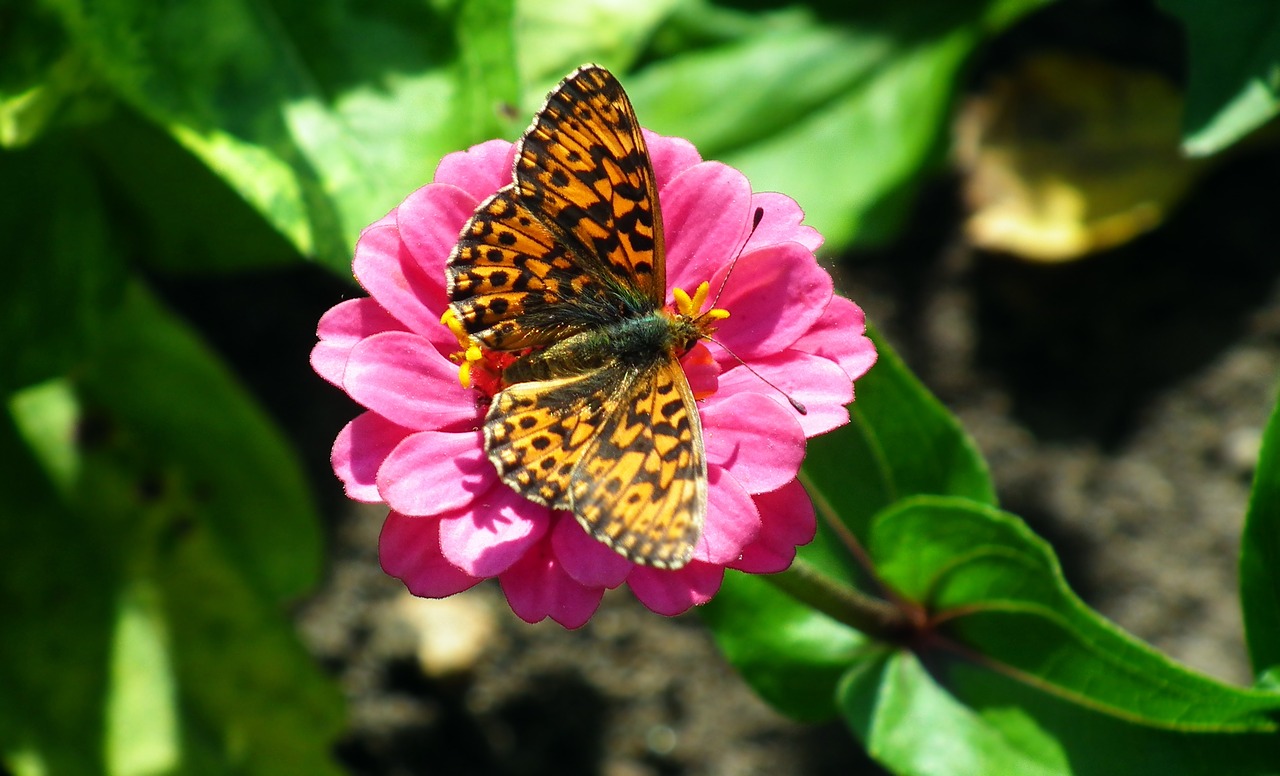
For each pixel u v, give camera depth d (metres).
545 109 0.29
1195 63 0.32
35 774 0.35
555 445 0.29
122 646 0.36
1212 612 0.36
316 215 0.32
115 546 0.36
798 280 0.30
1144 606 0.36
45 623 0.36
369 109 0.33
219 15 0.33
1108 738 0.31
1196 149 0.32
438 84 0.33
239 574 0.36
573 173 0.29
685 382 0.29
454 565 0.29
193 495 0.36
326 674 0.36
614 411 0.29
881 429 0.32
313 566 0.36
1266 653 0.31
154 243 0.36
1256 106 0.32
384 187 0.33
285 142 0.33
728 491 0.29
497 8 0.33
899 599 0.32
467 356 0.30
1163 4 0.33
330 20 0.33
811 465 0.32
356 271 0.29
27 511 0.36
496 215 0.29
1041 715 0.31
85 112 0.34
